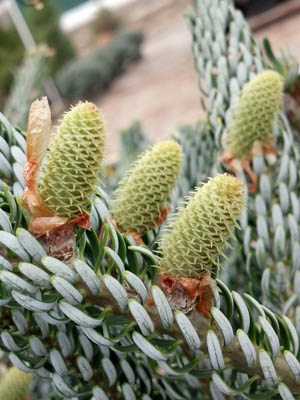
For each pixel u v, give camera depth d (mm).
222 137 346
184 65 2930
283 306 328
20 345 258
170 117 2270
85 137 214
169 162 254
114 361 268
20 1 555
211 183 224
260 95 319
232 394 238
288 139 334
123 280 227
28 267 213
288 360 234
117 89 3020
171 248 229
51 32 3180
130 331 260
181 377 271
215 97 367
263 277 315
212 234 223
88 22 4391
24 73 667
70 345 259
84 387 264
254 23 2516
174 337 234
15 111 621
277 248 322
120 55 3191
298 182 345
